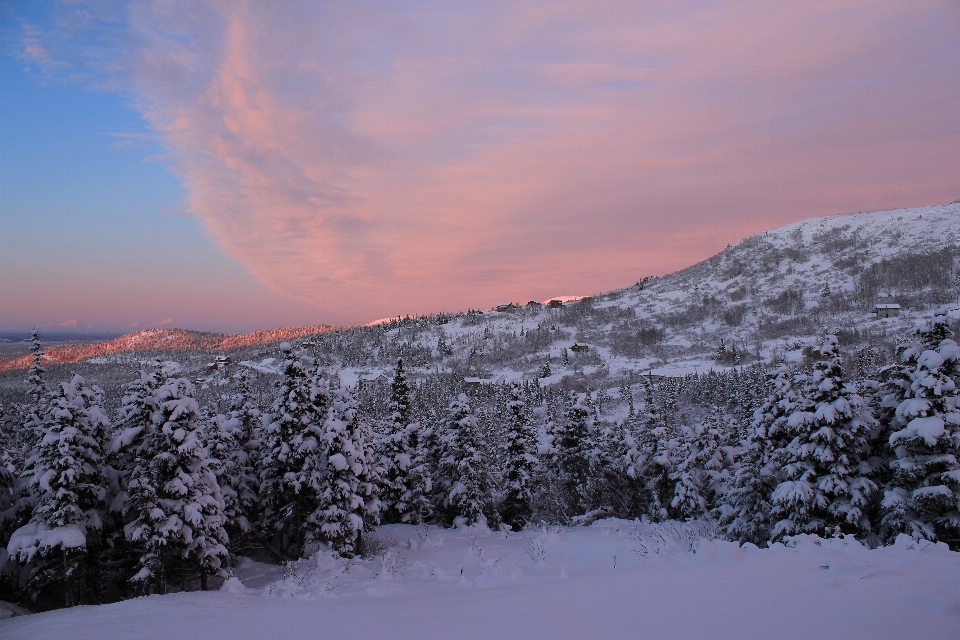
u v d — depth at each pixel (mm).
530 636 7723
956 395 18500
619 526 33625
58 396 20844
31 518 21047
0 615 17375
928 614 6988
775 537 21250
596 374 154625
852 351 126875
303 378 28766
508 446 41688
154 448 21781
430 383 145875
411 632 8797
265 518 29656
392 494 39125
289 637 9430
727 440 34594
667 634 7141
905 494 18844
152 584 22047
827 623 6945
